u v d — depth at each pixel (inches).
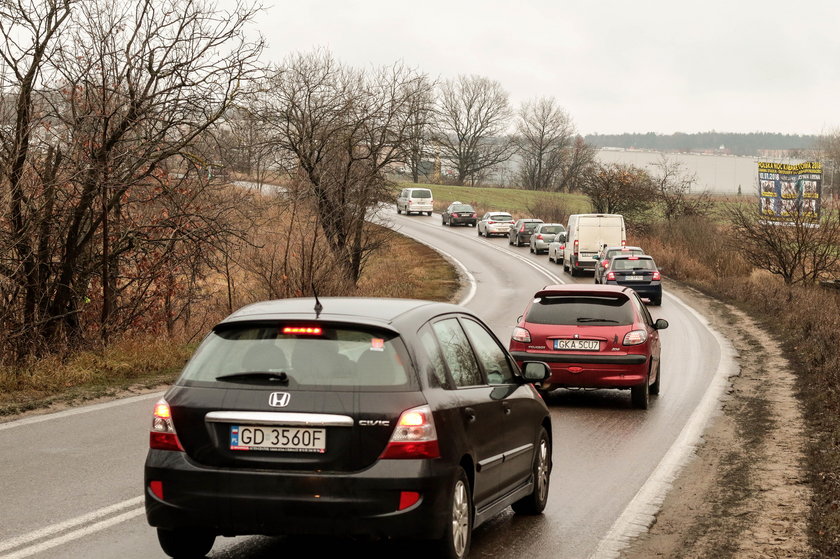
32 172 930.7
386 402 332.5
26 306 937.5
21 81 890.1
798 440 708.7
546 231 3427.7
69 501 465.7
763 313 1803.6
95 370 897.5
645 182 3673.7
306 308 370.9
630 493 533.0
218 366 348.8
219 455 336.5
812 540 435.5
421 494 327.9
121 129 956.0
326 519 327.0
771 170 2859.3
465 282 2501.2
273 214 1519.4
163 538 366.3
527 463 454.3
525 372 459.8
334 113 1893.5
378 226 1964.8
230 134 1130.7
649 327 911.0
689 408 863.1
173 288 1115.9
